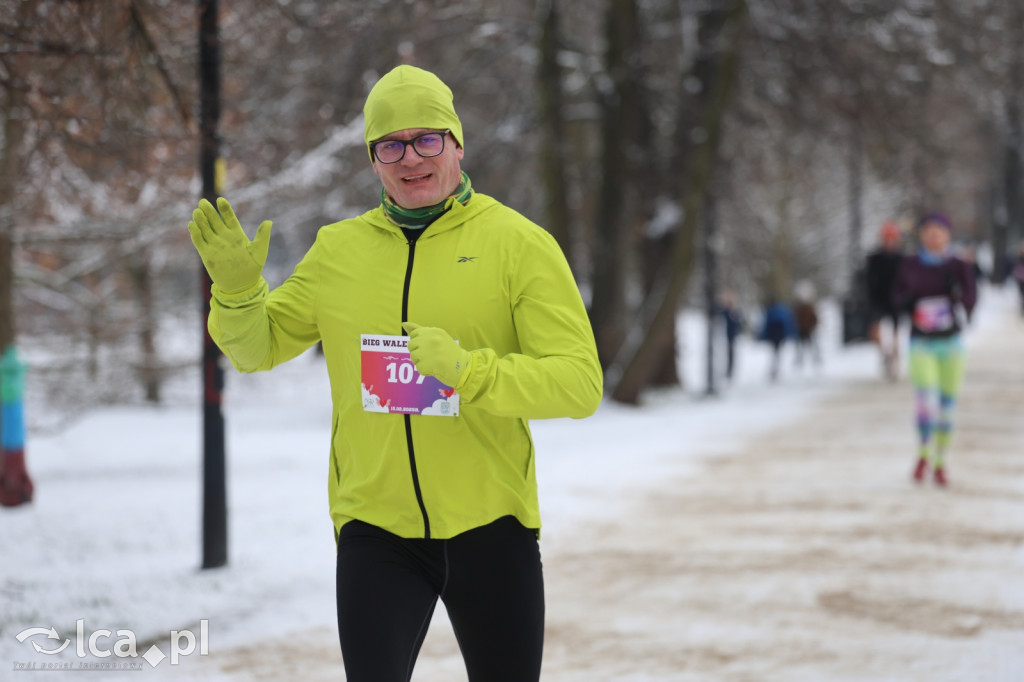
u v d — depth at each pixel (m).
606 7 19.34
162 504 10.25
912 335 10.22
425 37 15.52
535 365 2.95
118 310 13.48
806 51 17.83
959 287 10.02
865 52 17.78
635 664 5.39
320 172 11.24
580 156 20.56
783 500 9.59
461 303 3.13
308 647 5.76
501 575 3.18
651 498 9.91
